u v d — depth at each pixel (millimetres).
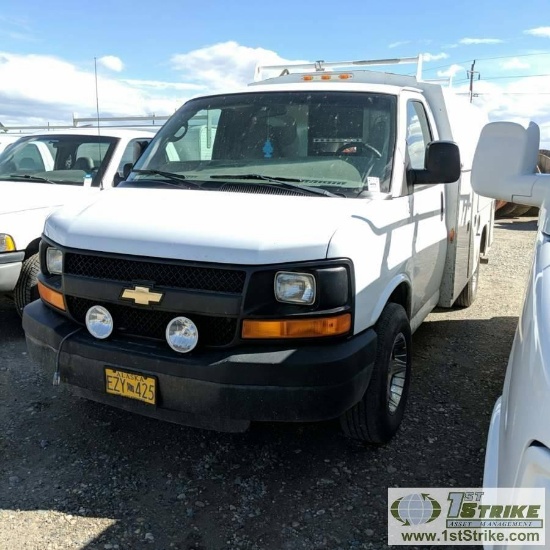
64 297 3229
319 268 2777
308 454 3516
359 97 3914
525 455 1562
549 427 1475
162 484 3203
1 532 2783
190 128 4168
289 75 5285
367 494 3137
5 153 6949
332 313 2801
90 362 3076
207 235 2875
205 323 2875
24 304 5207
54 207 5453
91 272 3137
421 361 5074
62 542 2730
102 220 3207
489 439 2195
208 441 3654
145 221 3086
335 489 3174
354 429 3412
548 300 1773
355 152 3676
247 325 2773
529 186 2453
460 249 5109
